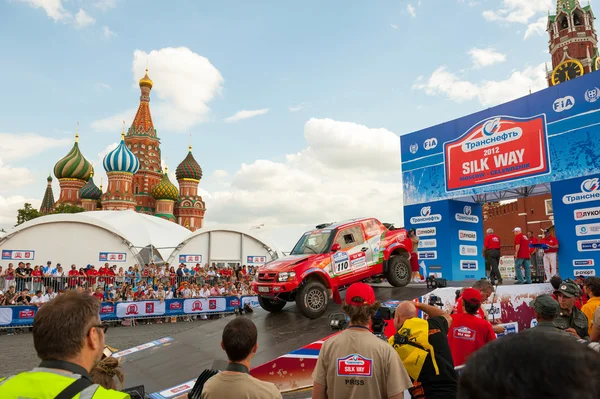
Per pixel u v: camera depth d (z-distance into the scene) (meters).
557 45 76.12
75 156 77.94
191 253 33.91
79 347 1.78
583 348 0.79
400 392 3.30
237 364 3.12
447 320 4.20
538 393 0.70
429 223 18.19
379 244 10.68
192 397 4.02
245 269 29.31
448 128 17.66
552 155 14.11
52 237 28.20
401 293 9.95
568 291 5.27
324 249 9.92
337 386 3.41
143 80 84.88
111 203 66.12
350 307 3.61
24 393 1.54
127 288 20.66
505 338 0.85
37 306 17.06
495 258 12.83
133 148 81.06
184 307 19.98
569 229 13.58
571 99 13.70
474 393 0.78
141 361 8.36
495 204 57.84
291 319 9.23
